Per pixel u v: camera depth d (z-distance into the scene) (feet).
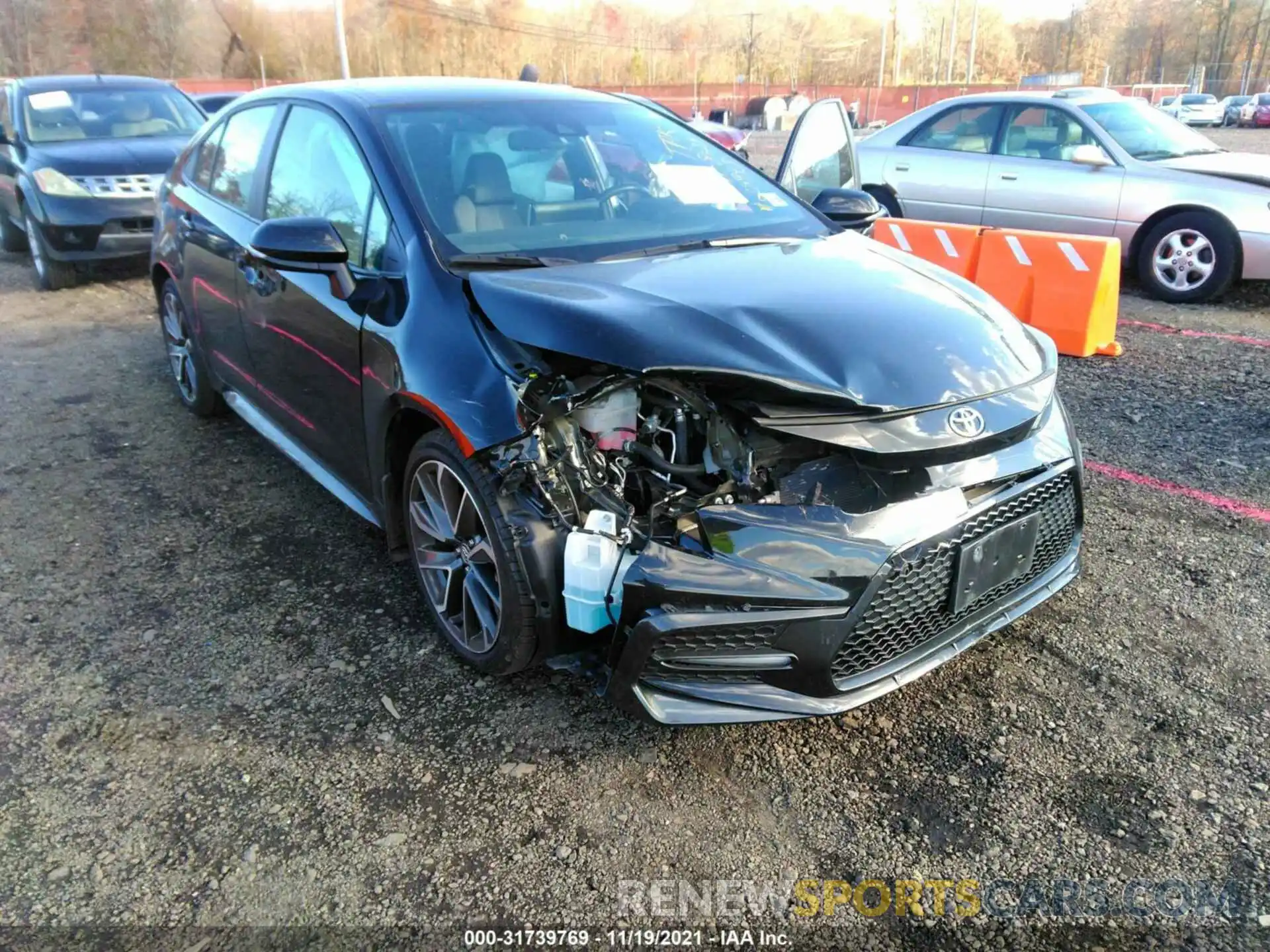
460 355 8.57
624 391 8.14
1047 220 25.90
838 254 10.53
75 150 26.61
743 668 7.52
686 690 7.57
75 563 11.91
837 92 183.42
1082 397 17.34
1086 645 9.80
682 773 8.18
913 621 7.94
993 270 20.99
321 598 11.02
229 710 9.07
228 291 13.12
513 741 8.59
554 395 8.01
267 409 13.17
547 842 7.47
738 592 7.23
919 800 7.83
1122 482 13.61
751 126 148.56
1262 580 10.88
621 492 7.92
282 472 14.61
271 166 12.50
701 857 7.32
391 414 9.39
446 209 9.97
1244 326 22.02
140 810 7.85
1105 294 19.52
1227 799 7.72
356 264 10.39
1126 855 7.22
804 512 7.48
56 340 21.99
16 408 17.56
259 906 6.93
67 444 15.84
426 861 7.32
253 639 10.21
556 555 8.00
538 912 6.87
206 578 11.51
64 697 9.28
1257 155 25.34
